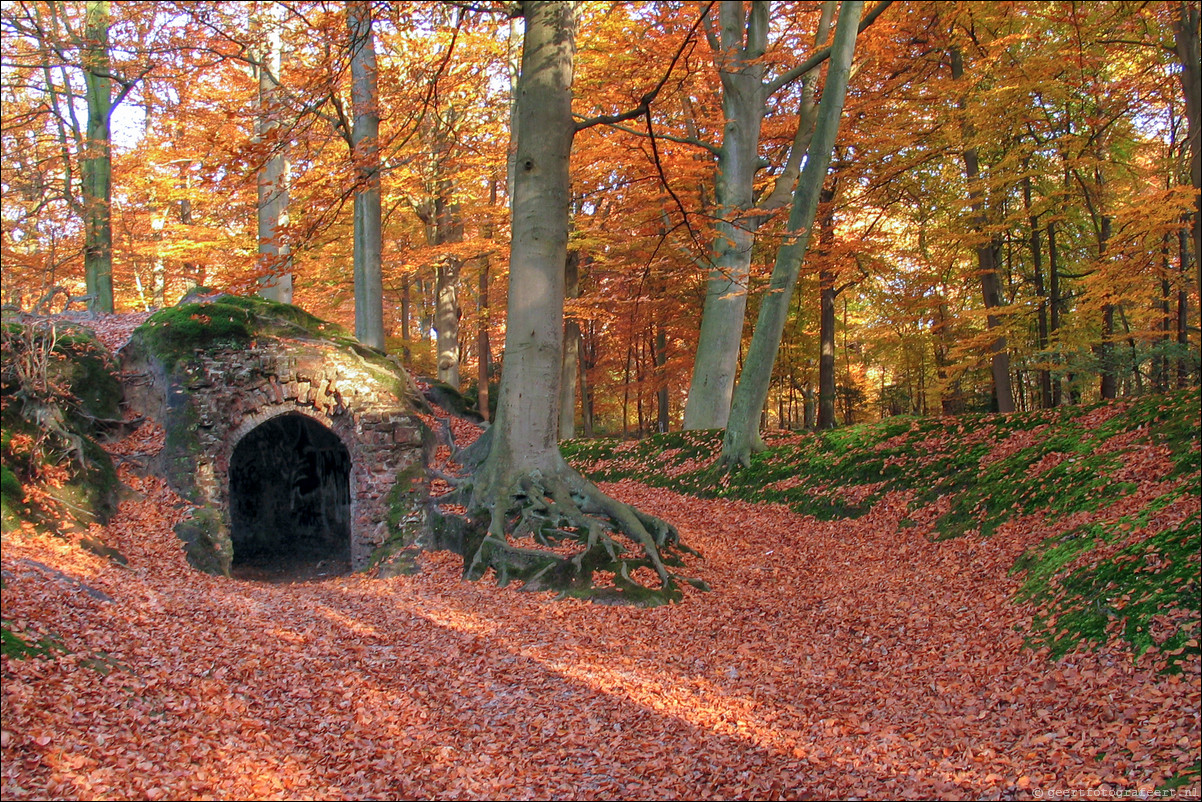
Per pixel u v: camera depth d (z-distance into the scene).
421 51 19.70
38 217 19.66
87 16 18.70
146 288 31.41
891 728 7.39
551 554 12.88
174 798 5.48
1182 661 6.90
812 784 6.44
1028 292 23.88
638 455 20.55
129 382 15.84
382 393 16.75
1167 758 5.75
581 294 28.03
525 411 14.23
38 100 20.70
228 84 21.88
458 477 15.91
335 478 21.20
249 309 16.95
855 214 23.14
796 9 20.06
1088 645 7.91
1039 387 28.17
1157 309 20.66
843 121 19.70
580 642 10.23
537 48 13.70
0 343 14.02
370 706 7.81
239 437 15.87
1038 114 18.59
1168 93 16.22
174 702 6.91
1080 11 16.81
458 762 6.90
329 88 12.67
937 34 19.52
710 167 18.70
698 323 26.08
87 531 12.30
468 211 24.00
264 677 8.06
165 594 10.43
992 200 18.81
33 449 12.52
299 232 13.49
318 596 12.55
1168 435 11.31
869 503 14.77
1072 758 6.16
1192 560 8.02
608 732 7.64
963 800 5.89
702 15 12.44
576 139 19.06
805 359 29.59
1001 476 13.10
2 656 6.52
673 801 6.34
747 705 8.22
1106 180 20.36
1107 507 10.49
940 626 9.84
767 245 22.78
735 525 15.52
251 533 20.91
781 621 10.97
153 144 23.78
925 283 21.20
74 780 5.33
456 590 12.88
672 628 10.87
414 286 34.50
